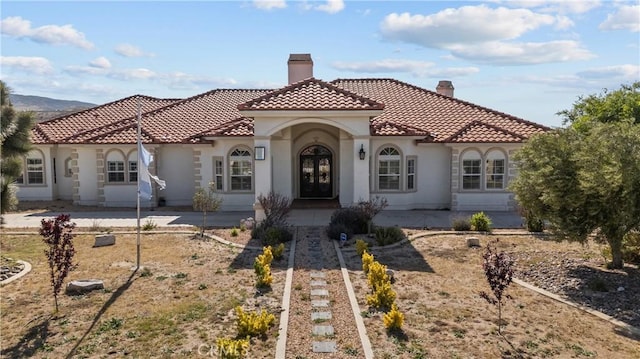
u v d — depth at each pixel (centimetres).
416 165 2189
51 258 939
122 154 2323
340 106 1703
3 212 1394
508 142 2102
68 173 2598
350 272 1212
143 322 886
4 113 1334
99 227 1752
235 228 1691
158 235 1631
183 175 2359
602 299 1016
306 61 2477
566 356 768
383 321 867
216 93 2833
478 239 1488
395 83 2762
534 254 1367
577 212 1164
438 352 773
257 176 1753
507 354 770
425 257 1349
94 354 770
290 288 1081
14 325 876
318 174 2428
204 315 920
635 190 1052
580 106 3058
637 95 2573
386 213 2095
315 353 770
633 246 1224
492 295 1039
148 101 2973
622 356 770
